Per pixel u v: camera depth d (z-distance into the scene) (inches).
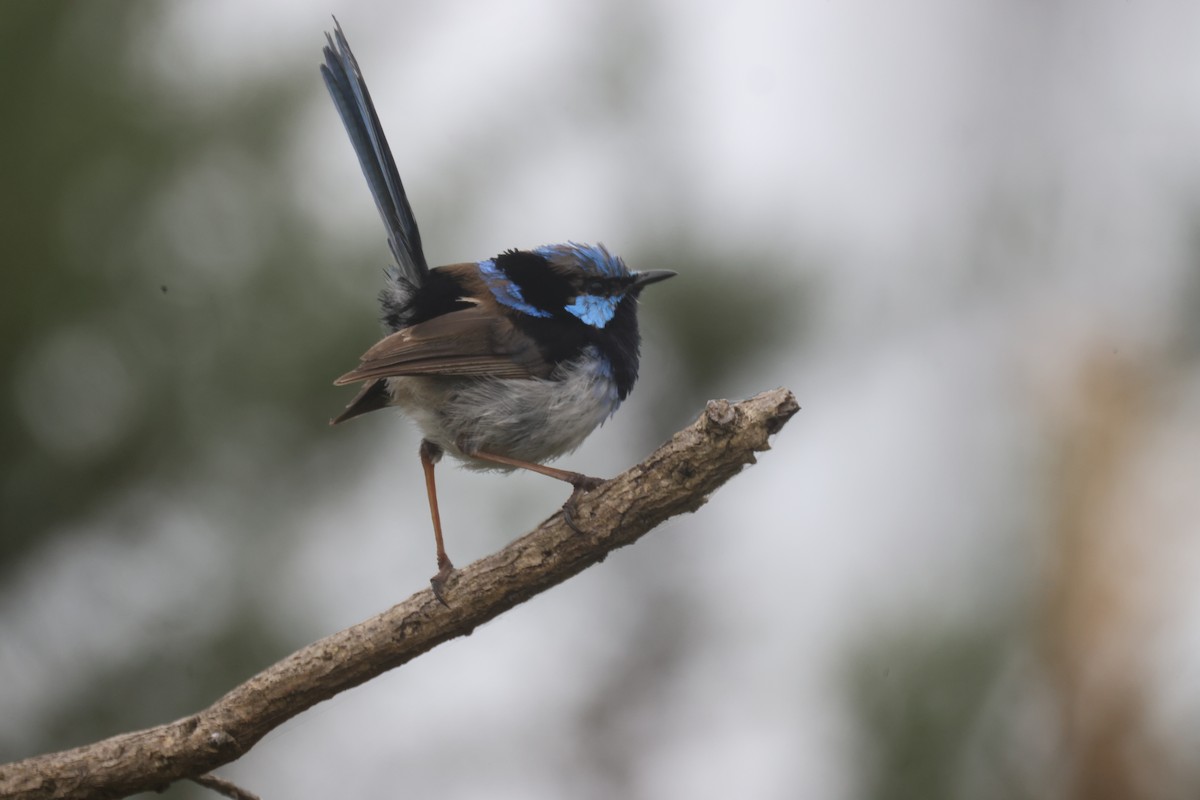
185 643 472.4
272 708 327.0
